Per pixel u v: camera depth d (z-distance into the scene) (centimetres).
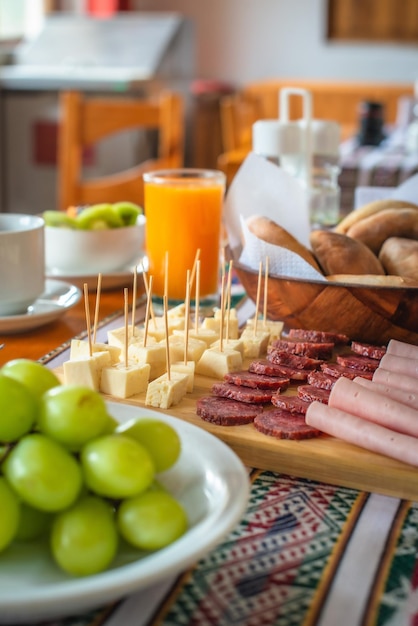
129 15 492
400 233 111
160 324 101
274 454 72
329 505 67
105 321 113
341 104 472
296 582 55
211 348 91
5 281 103
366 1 479
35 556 55
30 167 430
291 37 497
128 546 55
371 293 94
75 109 220
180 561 48
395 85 478
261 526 63
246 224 103
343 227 119
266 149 156
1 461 54
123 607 52
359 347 92
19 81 416
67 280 125
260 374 85
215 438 66
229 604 53
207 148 484
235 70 509
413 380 75
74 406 53
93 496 54
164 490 59
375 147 283
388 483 68
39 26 494
